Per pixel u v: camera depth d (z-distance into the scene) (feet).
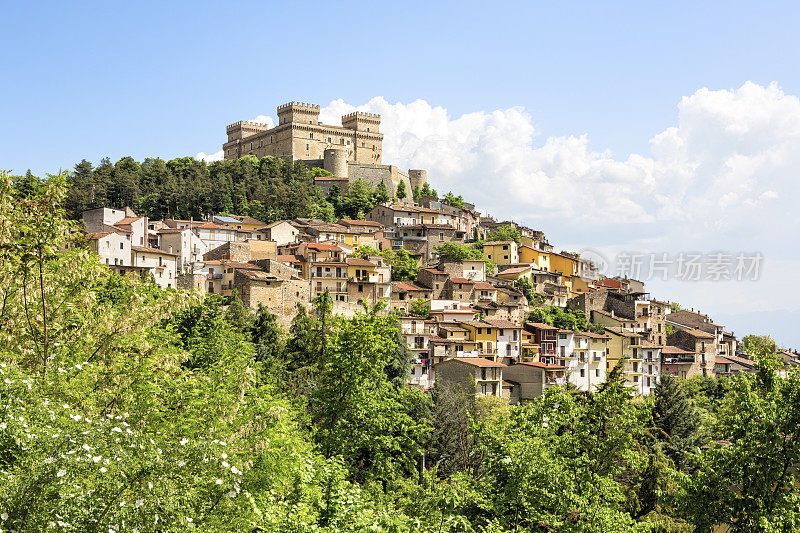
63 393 66.64
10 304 79.15
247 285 364.17
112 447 51.60
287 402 129.70
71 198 506.89
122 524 48.93
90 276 87.35
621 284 555.69
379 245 540.52
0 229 76.23
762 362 98.84
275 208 617.21
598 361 419.33
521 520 112.47
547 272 525.75
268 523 73.56
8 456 52.60
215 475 57.36
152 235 444.14
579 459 105.81
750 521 88.84
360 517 80.79
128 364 83.56
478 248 570.05
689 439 224.53
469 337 373.61
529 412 123.13
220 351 176.96
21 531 46.68
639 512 160.76
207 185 611.88
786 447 89.40
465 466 193.26
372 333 136.87
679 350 454.81
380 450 138.72
